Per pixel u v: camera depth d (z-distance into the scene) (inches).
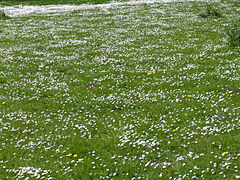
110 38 948.6
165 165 308.0
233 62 623.2
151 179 287.9
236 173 275.7
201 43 815.1
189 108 430.6
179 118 409.4
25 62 724.0
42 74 639.8
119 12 1455.5
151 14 1347.2
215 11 1202.6
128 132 379.2
